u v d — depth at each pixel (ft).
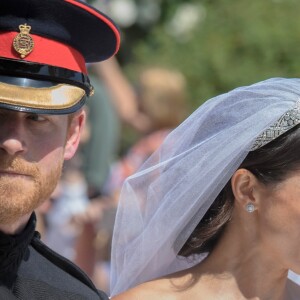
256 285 35.60
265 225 35.01
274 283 35.70
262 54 89.97
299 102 34.68
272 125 34.60
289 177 34.47
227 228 36.01
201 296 35.63
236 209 35.73
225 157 35.14
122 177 60.64
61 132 31.12
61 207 58.03
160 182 37.01
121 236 38.04
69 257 58.44
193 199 35.83
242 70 89.20
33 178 30.37
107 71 67.62
